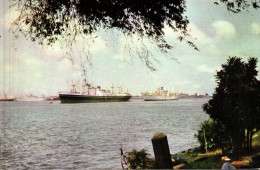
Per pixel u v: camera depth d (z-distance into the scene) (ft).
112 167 44.37
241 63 26.09
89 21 11.23
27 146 80.48
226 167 17.51
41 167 52.06
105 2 10.52
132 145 74.59
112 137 98.22
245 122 25.61
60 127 150.41
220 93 27.27
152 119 186.09
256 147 27.53
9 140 92.02
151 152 57.77
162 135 16.79
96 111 334.24
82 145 81.20
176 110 310.45
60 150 72.74
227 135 28.94
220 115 27.27
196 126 128.16
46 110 392.06
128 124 153.48
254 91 25.22
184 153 41.96
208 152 34.50
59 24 11.18
